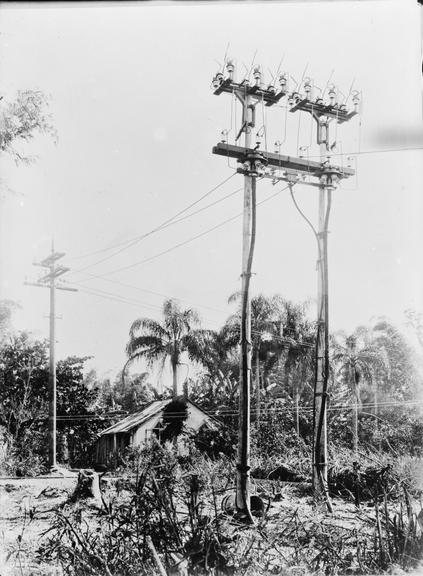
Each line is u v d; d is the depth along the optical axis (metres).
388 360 11.24
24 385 11.12
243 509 7.00
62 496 8.05
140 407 11.15
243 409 7.51
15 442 10.93
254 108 8.46
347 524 6.60
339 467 8.53
